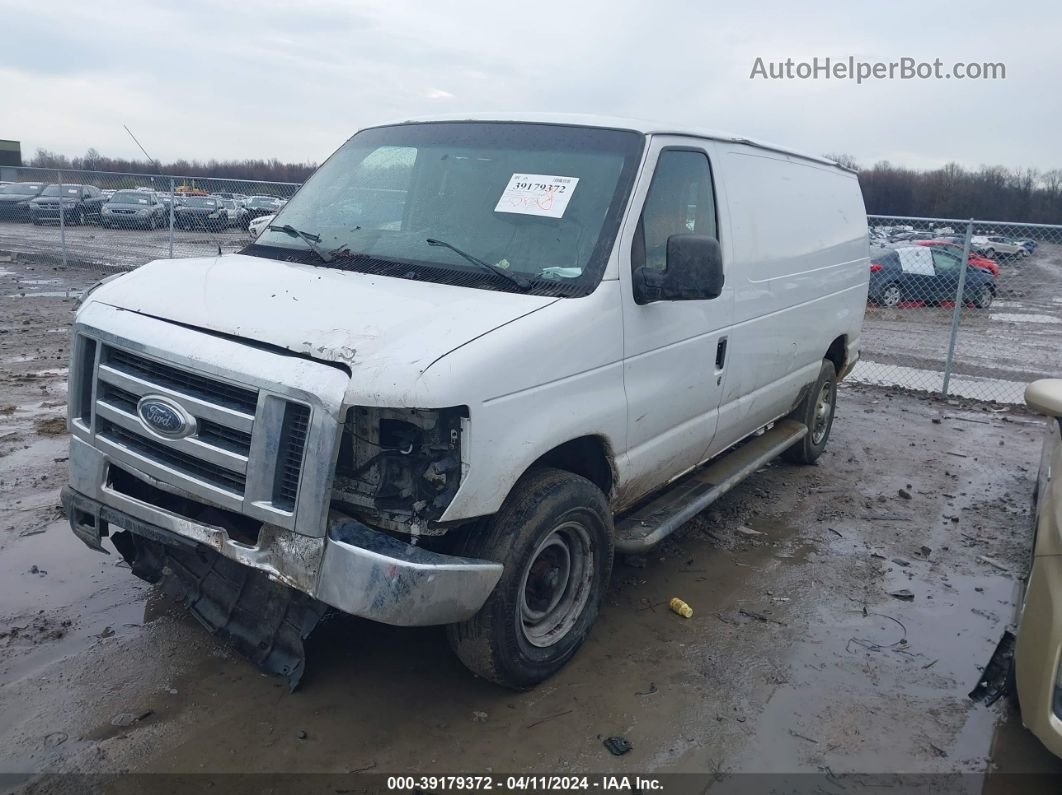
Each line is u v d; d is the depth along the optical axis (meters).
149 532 3.39
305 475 2.95
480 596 3.22
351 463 3.15
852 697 3.88
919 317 16.22
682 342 4.29
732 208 4.83
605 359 3.71
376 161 4.58
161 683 3.62
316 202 4.55
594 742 3.43
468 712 3.57
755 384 5.32
